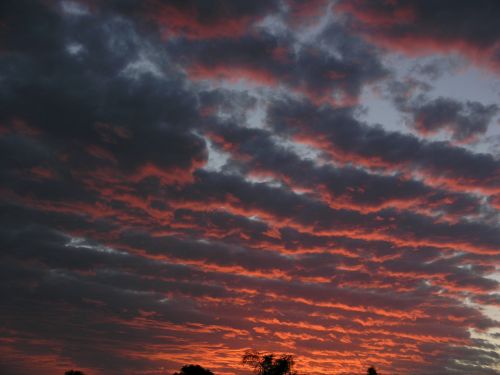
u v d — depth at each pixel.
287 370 51.25
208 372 60.47
